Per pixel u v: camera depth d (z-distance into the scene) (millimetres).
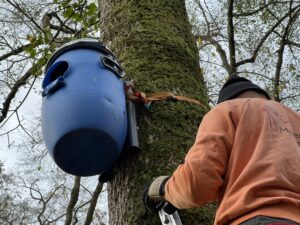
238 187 1718
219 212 1735
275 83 6855
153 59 2910
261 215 1619
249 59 6656
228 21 5926
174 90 2762
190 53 3072
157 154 2469
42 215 9617
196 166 1729
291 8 6812
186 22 3320
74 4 5746
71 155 2324
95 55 2465
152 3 3262
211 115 1907
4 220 10914
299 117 2025
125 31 3137
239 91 2080
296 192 1701
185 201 1842
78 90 2301
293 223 1581
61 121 2268
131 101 2588
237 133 1821
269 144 1790
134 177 2436
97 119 2258
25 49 5844
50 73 2426
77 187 6930
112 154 2367
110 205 2539
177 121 2607
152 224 2264
